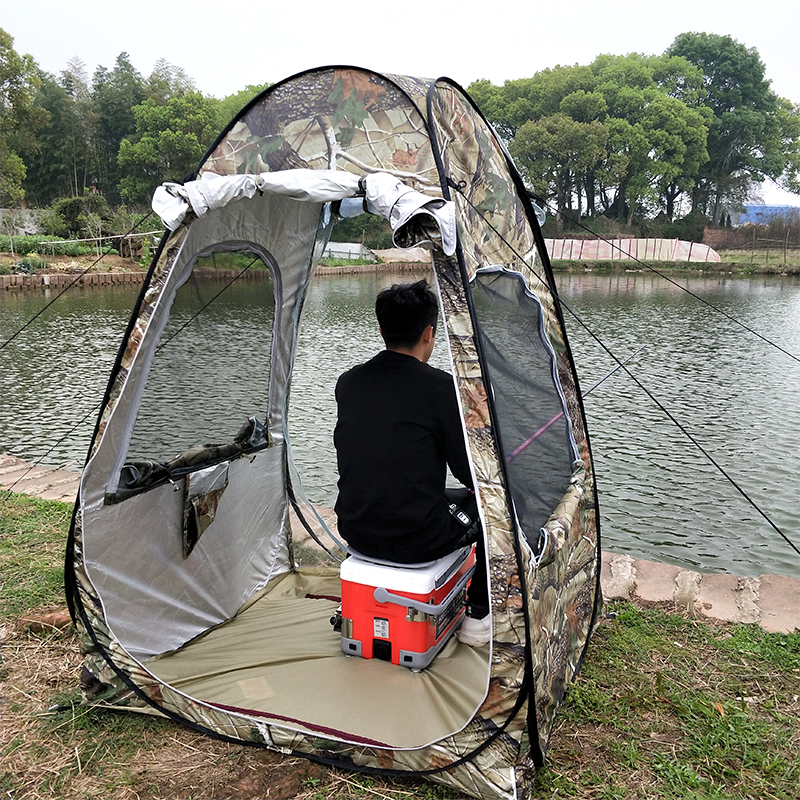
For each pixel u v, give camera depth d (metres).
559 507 2.41
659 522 6.47
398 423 2.23
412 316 2.29
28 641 2.78
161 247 2.13
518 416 2.21
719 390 12.38
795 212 61.72
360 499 2.30
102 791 1.97
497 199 2.37
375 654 2.44
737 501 7.00
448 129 2.12
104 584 2.29
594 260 53.66
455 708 2.19
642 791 1.98
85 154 68.19
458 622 2.60
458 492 2.58
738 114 76.38
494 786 1.91
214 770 2.06
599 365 14.87
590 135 65.88
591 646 2.76
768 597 3.23
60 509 4.32
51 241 36.56
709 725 2.27
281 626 2.79
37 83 56.16
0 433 8.59
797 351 16.86
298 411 9.80
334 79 2.07
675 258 55.72
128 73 76.62
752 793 1.98
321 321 19.22
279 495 3.27
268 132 2.16
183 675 2.40
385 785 2.00
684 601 3.19
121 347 2.15
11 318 20.42
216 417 2.76
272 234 2.77
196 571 2.70
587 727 2.26
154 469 2.40
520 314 2.43
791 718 2.33
